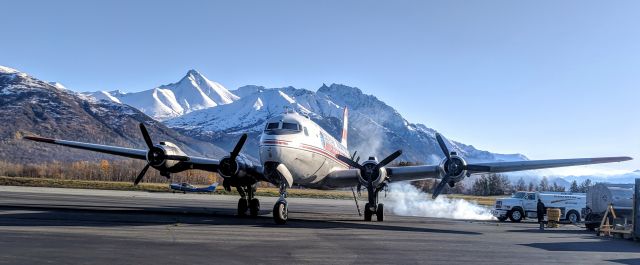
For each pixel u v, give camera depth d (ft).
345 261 41.39
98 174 352.28
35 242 44.98
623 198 87.61
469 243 57.31
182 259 39.32
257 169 81.10
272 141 72.95
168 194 187.73
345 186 89.66
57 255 38.88
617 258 49.62
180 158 79.10
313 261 40.83
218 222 72.08
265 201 160.35
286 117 77.97
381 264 40.63
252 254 43.04
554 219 95.14
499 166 80.89
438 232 70.54
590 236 76.48
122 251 41.83
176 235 53.88
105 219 70.03
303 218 88.58
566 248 56.59
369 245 51.83
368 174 80.64
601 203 89.56
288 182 74.59
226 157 77.71
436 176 86.48
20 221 62.59
